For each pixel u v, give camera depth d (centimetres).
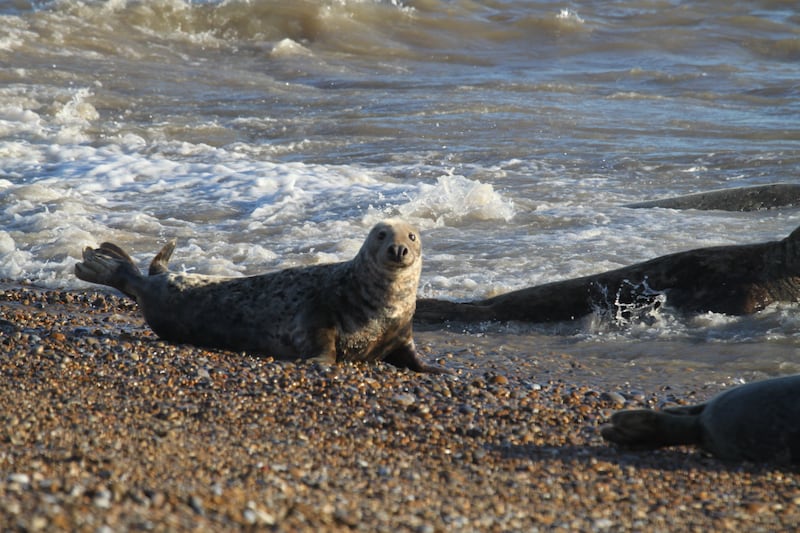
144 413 2100
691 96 8638
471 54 10581
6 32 9419
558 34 11194
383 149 6519
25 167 5778
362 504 1608
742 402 2073
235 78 9056
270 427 2095
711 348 3197
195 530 1345
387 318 2761
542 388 2736
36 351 2584
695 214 4916
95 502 1393
